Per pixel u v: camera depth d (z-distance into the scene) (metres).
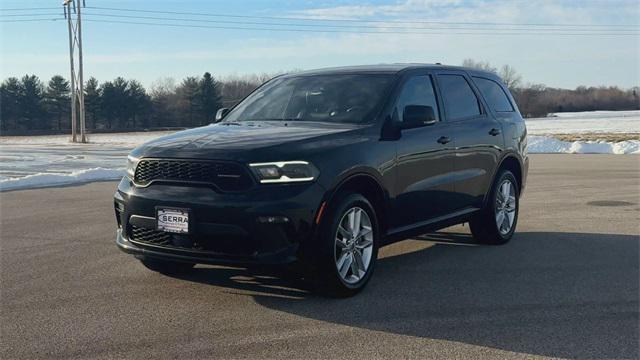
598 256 6.66
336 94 6.03
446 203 6.34
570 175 14.95
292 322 4.56
